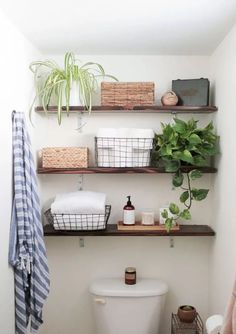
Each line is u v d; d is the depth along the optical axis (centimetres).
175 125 195
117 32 178
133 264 225
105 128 205
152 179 222
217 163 201
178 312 202
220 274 192
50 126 220
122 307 204
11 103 163
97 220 201
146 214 209
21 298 168
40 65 208
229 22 164
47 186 222
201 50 208
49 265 224
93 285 212
